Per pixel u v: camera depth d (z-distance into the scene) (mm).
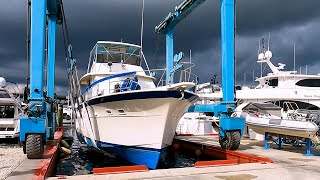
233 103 11891
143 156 9883
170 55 18047
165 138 9773
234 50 12070
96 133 11047
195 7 15180
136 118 9602
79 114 14250
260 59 25375
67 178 7070
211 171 7867
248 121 13625
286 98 21531
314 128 10469
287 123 11508
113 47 13422
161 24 18422
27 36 10594
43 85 10297
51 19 16453
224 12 12125
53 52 16672
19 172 7727
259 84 24719
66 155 14000
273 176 7355
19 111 15297
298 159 9891
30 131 9703
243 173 7695
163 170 7883
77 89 13297
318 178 7148
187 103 9828
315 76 21984
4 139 15609
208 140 16438
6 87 16375
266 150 12133
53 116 14477
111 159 12859
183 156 14289
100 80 11461
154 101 9094
